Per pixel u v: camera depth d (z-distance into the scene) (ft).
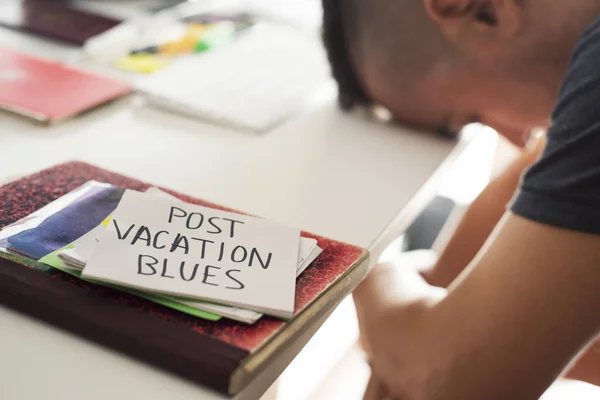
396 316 2.05
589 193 1.66
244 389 1.40
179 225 1.74
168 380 1.39
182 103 2.97
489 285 1.78
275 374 1.54
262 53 3.78
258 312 1.49
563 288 1.68
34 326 1.50
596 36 1.78
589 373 2.93
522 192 1.82
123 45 3.59
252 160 2.63
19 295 1.50
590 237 1.66
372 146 2.95
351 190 2.51
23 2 3.88
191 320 1.44
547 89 2.51
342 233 2.20
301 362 3.01
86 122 2.77
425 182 2.69
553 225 1.71
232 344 1.39
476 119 2.92
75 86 2.96
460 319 1.83
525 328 1.70
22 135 2.56
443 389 1.82
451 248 2.85
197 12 4.24
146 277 1.51
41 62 3.14
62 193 1.90
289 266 1.66
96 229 1.70
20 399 1.31
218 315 1.46
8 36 3.46
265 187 2.42
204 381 1.37
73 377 1.37
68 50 3.41
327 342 3.25
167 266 1.56
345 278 1.74
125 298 1.49
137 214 1.75
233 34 3.97
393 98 3.02
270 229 1.80
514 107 2.66
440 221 4.26
